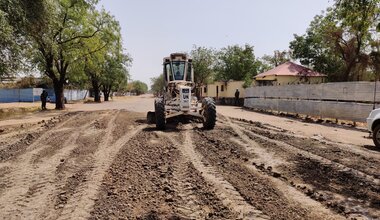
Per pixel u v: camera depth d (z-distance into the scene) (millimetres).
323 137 11242
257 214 4355
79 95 69812
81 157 7777
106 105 38000
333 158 7691
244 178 5957
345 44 30156
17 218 4262
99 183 5602
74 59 27562
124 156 7746
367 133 12617
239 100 38406
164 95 14586
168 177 5965
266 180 5852
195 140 10062
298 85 20281
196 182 5676
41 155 8109
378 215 4395
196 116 13102
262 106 26109
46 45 21281
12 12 14539
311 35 36562
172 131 12078
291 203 4777
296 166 6918
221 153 8141
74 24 26453
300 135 11641
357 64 30938
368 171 6590
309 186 5602
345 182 5852
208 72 57312
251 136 10773
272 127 14211
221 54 53844
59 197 5012
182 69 14281
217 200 4848
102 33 28422
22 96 46969
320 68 36344
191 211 4445
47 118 19156
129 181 5719
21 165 7078
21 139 10719
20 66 16969
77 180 5863
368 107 14266
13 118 19484
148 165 6863
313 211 4500
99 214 4324
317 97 18281
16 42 15938
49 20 17438
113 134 11484
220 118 17906
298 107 20156
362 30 7762
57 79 28219
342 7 7641
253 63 52531
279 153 8172
